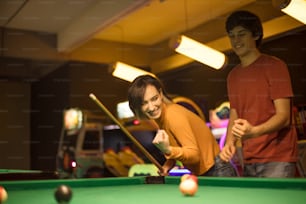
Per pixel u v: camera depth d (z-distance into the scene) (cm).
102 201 139
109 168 546
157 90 237
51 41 585
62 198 121
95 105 615
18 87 741
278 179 165
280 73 245
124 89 643
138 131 539
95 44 625
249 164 260
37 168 698
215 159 241
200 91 568
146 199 142
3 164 715
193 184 148
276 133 246
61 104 621
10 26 556
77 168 556
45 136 674
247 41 263
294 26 413
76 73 606
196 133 233
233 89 274
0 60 582
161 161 425
